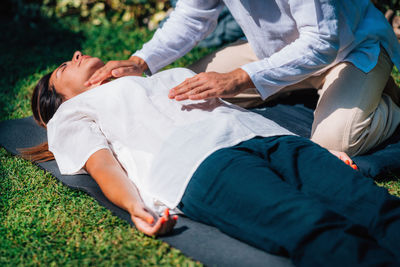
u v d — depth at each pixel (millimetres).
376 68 2568
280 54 2311
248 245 1795
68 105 2273
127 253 1777
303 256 1567
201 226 1937
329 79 2609
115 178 1974
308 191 1904
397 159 2445
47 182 2379
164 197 1950
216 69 3057
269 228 1683
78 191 2271
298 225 1613
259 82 2307
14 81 3953
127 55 4406
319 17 2209
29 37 5172
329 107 2531
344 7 2453
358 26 2613
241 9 2504
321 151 2018
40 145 2623
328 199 1859
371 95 2492
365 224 1760
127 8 5449
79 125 2213
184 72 2467
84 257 1783
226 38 4398
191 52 4363
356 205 1802
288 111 3074
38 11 5812
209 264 1684
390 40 2697
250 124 2154
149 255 1757
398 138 2664
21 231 1982
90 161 2084
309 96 3260
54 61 4363
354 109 2457
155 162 2006
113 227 1968
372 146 2564
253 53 3049
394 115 2664
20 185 2361
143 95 2203
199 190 1884
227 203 1805
